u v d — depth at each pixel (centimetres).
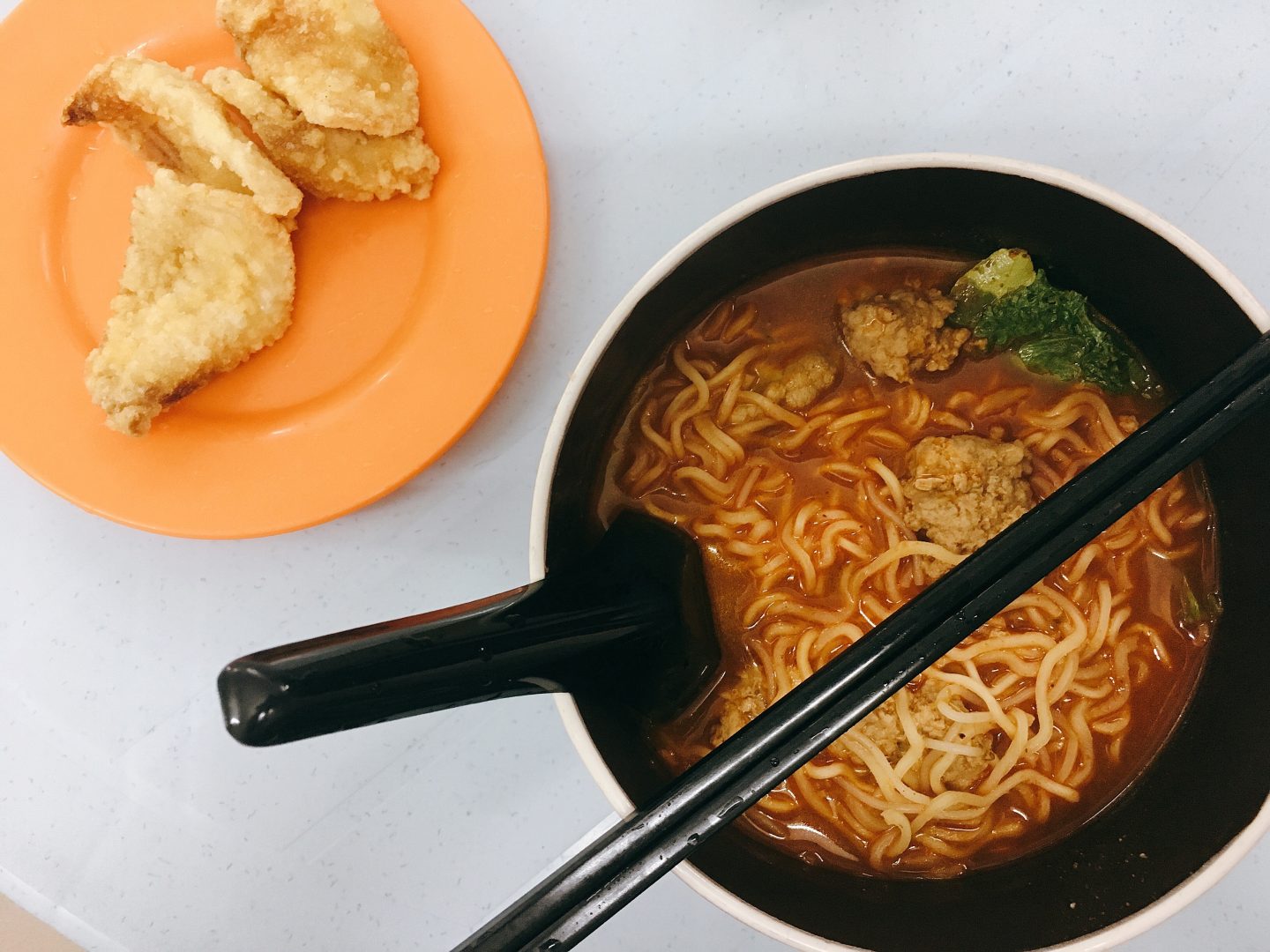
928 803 28
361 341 34
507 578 33
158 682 34
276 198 33
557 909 21
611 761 24
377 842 33
